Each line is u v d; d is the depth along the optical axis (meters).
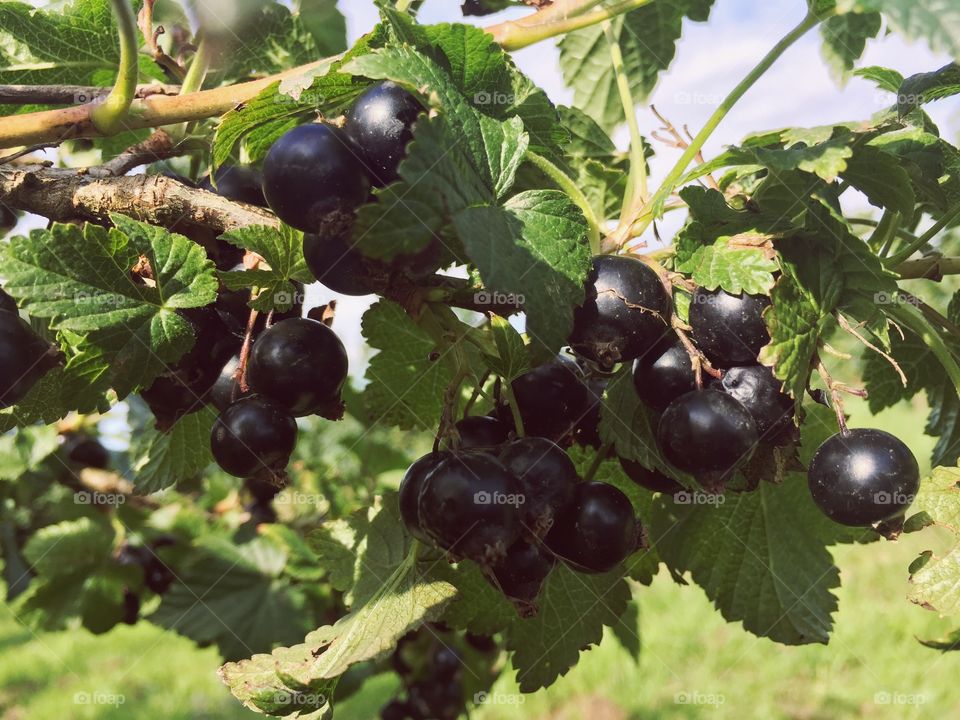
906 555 0.71
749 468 0.12
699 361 0.11
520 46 0.12
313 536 0.14
